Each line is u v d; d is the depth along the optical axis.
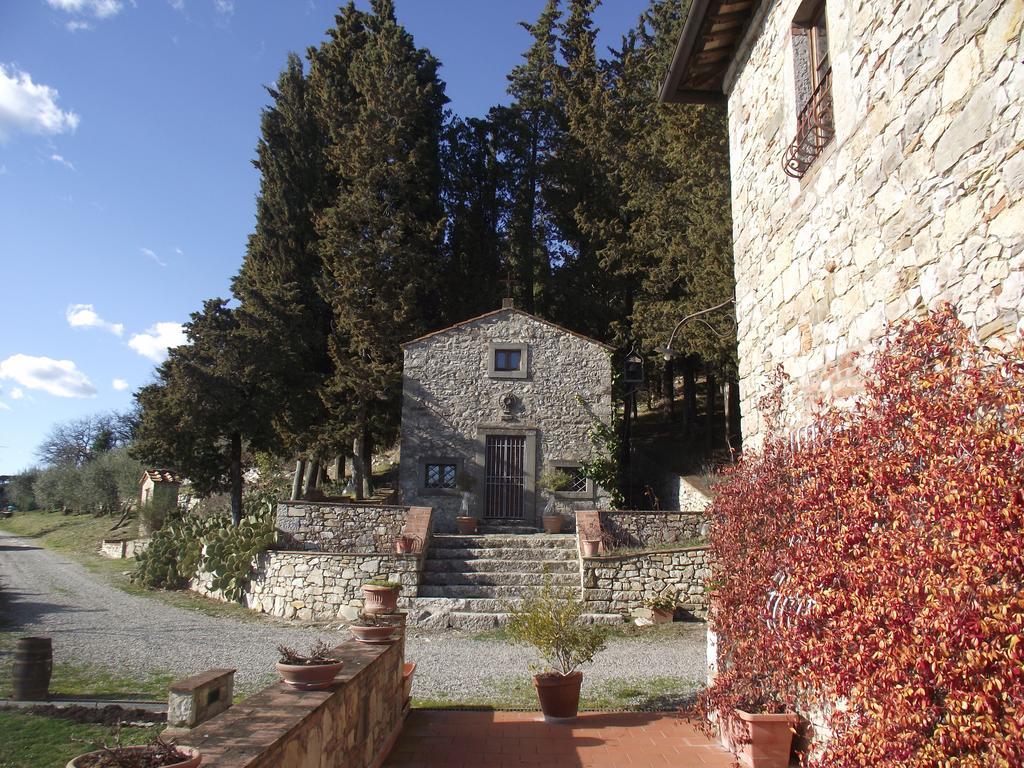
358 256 20.89
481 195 28.62
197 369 17.91
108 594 15.09
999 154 3.13
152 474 29.91
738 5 6.37
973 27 3.32
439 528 17.14
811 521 4.05
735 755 5.14
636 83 24.53
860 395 4.33
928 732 2.95
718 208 16.30
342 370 20.16
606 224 23.59
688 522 14.37
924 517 3.06
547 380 17.94
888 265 4.07
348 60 26.06
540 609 6.87
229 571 13.91
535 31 29.81
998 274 3.12
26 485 54.69
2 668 8.27
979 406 2.94
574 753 5.48
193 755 2.56
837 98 4.74
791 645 4.20
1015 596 2.52
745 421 6.55
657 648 10.03
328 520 14.19
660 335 19.14
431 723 6.36
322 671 3.90
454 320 25.22
